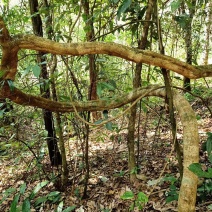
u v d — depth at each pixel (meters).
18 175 3.49
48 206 2.58
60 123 2.79
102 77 2.28
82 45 1.28
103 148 4.17
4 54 1.34
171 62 1.37
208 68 1.47
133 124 2.54
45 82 2.41
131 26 2.26
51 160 3.56
